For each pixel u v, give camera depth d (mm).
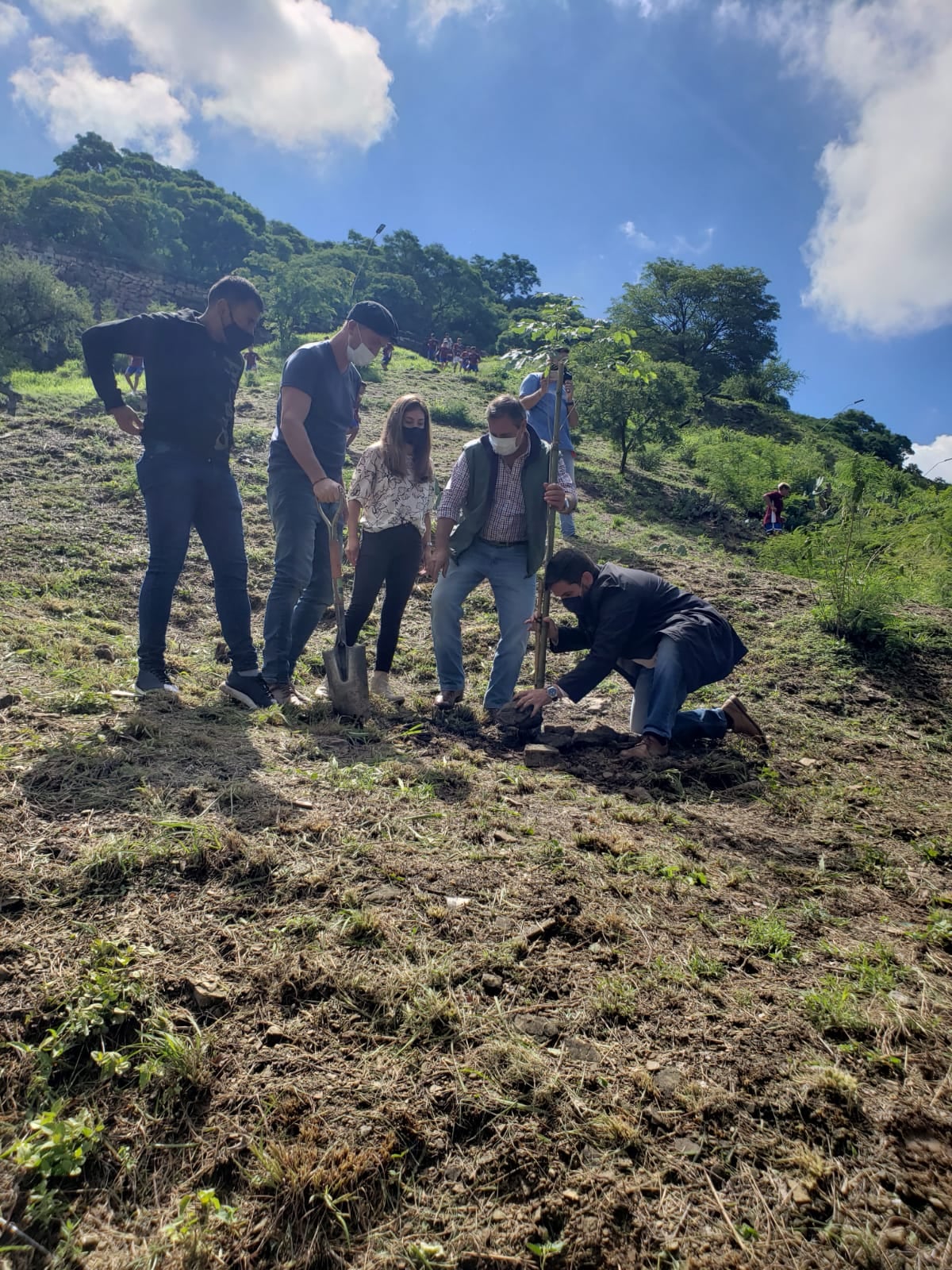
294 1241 1463
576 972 2148
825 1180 1649
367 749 3564
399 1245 1470
